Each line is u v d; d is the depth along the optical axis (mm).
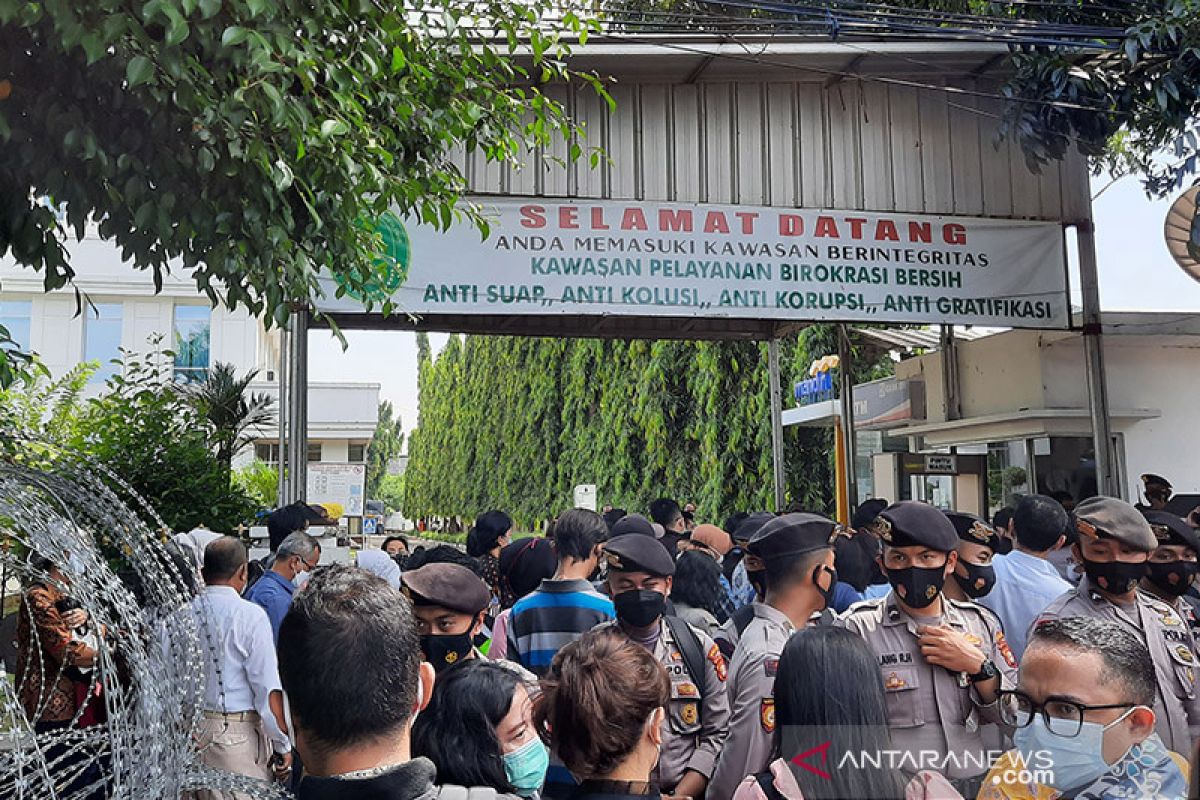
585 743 2074
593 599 3971
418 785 1696
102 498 2420
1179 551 3727
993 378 11367
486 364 32969
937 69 8859
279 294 3635
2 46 3082
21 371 4004
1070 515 5172
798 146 8961
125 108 3232
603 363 21750
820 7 7000
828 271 8883
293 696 1715
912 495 12258
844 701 2109
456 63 4594
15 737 2174
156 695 2191
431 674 2004
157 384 9398
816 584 3139
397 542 8281
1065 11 7805
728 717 3326
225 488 8828
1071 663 2084
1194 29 7199
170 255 3600
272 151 3457
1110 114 7977
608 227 8625
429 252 8312
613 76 8648
